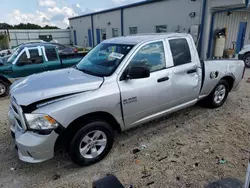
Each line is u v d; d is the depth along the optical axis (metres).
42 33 29.53
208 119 4.20
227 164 2.81
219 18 11.88
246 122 4.06
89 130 2.69
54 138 2.45
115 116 2.91
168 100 3.50
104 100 2.72
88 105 2.60
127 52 3.12
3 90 6.14
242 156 2.98
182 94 3.70
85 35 26.92
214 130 3.75
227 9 11.12
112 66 3.06
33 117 2.38
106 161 2.94
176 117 4.30
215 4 10.70
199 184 2.46
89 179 2.60
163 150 3.16
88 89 2.67
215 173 2.64
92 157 2.83
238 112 4.54
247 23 13.55
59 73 3.34
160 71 3.32
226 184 1.63
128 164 2.86
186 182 2.50
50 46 6.46
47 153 2.47
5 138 3.62
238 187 1.60
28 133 2.45
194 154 3.05
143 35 3.81
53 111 2.39
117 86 2.87
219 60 4.39
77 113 2.53
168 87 3.42
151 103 3.26
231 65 4.57
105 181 1.57
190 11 12.21
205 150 3.14
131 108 3.04
